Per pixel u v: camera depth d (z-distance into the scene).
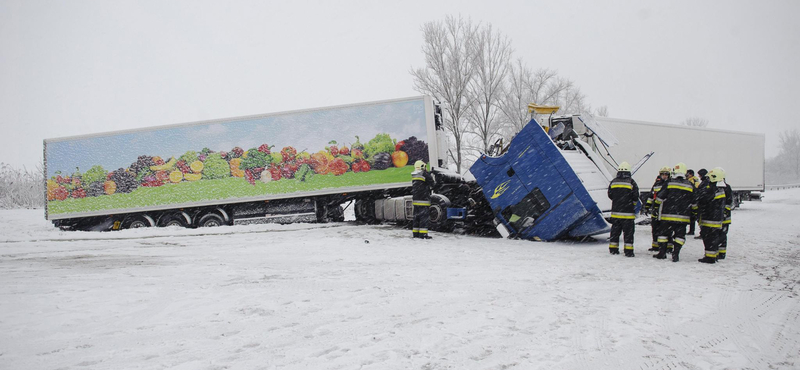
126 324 4.09
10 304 4.64
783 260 8.38
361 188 14.65
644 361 3.54
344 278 6.29
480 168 11.58
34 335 3.73
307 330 4.05
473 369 3.28
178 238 11.80
